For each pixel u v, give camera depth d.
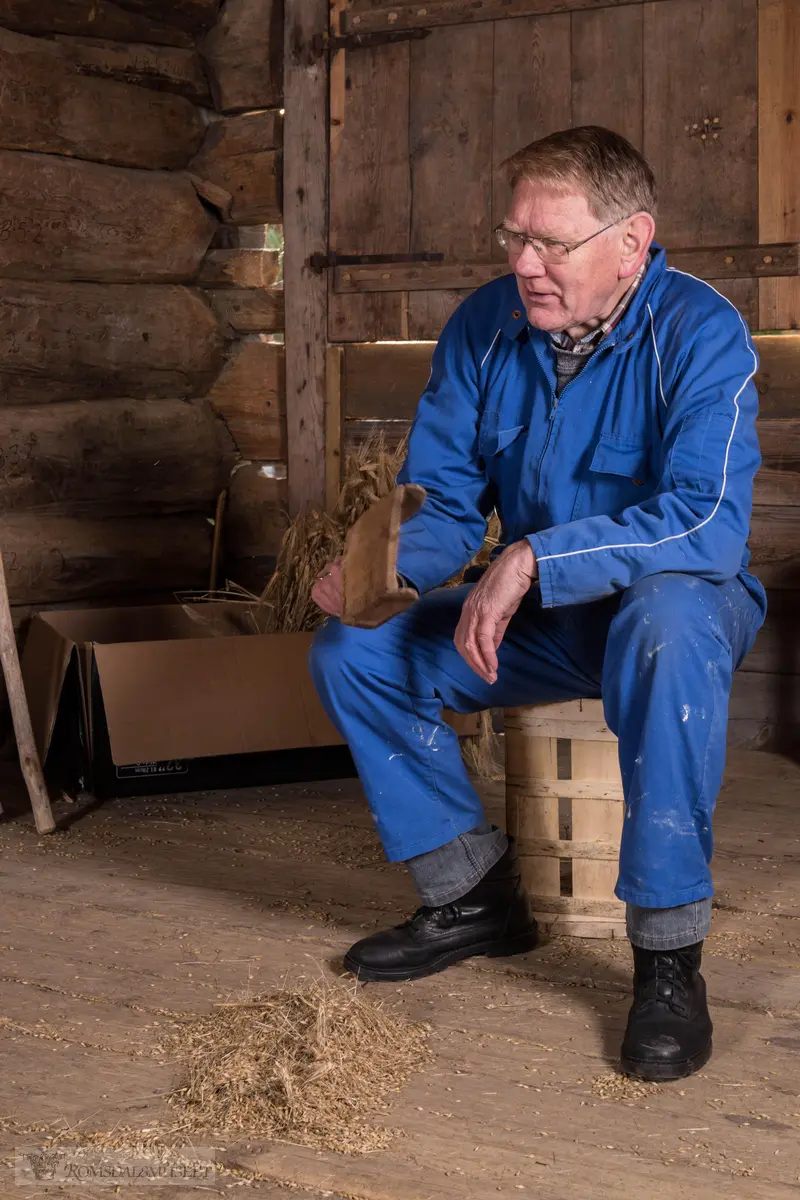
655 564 1.83
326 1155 1.57
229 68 4.23
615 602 2.03
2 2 3.65
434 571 2.15
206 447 4.32
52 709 3.14
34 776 3.00
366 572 1.83
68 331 3.87
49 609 3.86
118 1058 1.83
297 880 2.65
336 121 4.12
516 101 3.86
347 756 3.47
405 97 4.01
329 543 3.63
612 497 2.04
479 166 3.93
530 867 2.33
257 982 2.10
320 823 3.07
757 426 3.66
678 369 1.93
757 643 3.75
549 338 2.05
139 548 4.09
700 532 1.84
